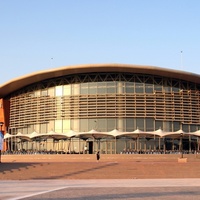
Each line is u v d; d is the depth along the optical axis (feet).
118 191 74.64
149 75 204.85
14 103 229.45
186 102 205.87
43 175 114.93
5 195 69.41
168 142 203.00
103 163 132.77
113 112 199.72
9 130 230.27
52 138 201.36
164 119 199.93
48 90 213.46
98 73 204.95
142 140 200.75
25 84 219.82
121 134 177.27
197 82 210.79
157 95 202.08
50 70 201.26
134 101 200.44
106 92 202.80
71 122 203.92
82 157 177.99
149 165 126.11
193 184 90.33
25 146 221.87
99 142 202.28
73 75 208.23
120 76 203.51
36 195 68.85
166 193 71.05
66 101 206.39
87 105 202.59
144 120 200.13
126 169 120.67
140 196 66.44
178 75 201.26
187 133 179.63
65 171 119.44
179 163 132.57
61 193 71.72
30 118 217.15
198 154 182.19
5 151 211.41
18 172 118.52
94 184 91.45
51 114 208.85
